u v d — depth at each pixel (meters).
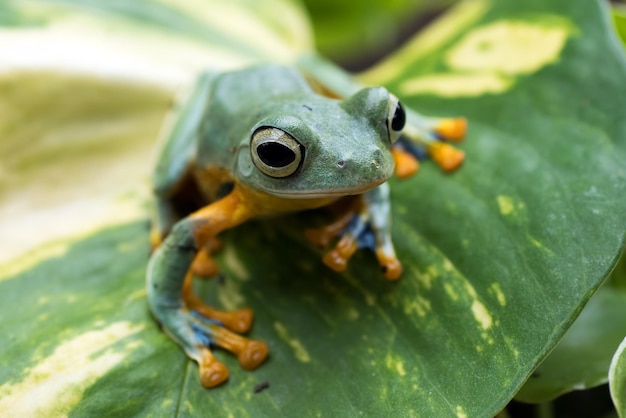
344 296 0.17
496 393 0.15
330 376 0.16
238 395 0.16
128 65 0.21
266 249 0.18
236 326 0.17
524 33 0.19
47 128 0.21
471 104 0.19
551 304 0.16
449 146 0.18
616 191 0.16
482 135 0.18
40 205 0.20
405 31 0.39
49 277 0.18
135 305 0.17
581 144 0.17
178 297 0.17
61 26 0.22
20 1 0.22
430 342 0.16
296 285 0.17
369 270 0.17
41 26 0.21
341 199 0.18
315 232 0.17
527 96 0.18
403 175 0.18
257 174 0.16
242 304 0.17
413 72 0.20
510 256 0.16
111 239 0.19
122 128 0.21
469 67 0.19
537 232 0.16
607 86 0.17
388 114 0.16
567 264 0.16
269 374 0.16
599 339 0.17
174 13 0.23
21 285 0.18
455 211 0.17
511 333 0.16
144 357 0.17
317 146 0.15
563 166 0.17
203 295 0.18
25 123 0.20
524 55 0.19
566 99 0.18
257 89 0.18
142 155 0.22
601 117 0.17
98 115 0.21
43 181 0.21
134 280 0.18
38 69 0.20
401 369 0.16
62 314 0.17
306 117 0.16
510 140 0.18
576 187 0.16
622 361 0.15
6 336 0.17
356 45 0.36
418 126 0.18
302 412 0.16
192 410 0.16
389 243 0.17
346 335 0.17
